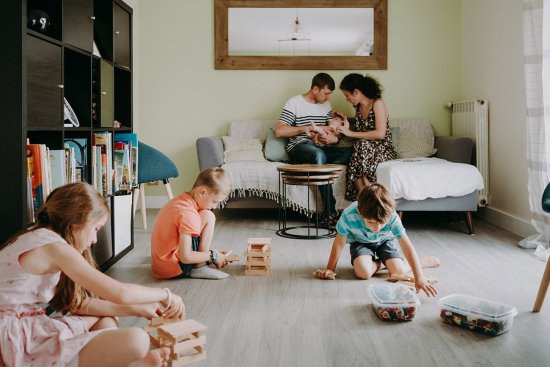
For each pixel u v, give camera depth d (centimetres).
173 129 470
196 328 155
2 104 177
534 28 312
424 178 348
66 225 135
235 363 157
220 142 435
